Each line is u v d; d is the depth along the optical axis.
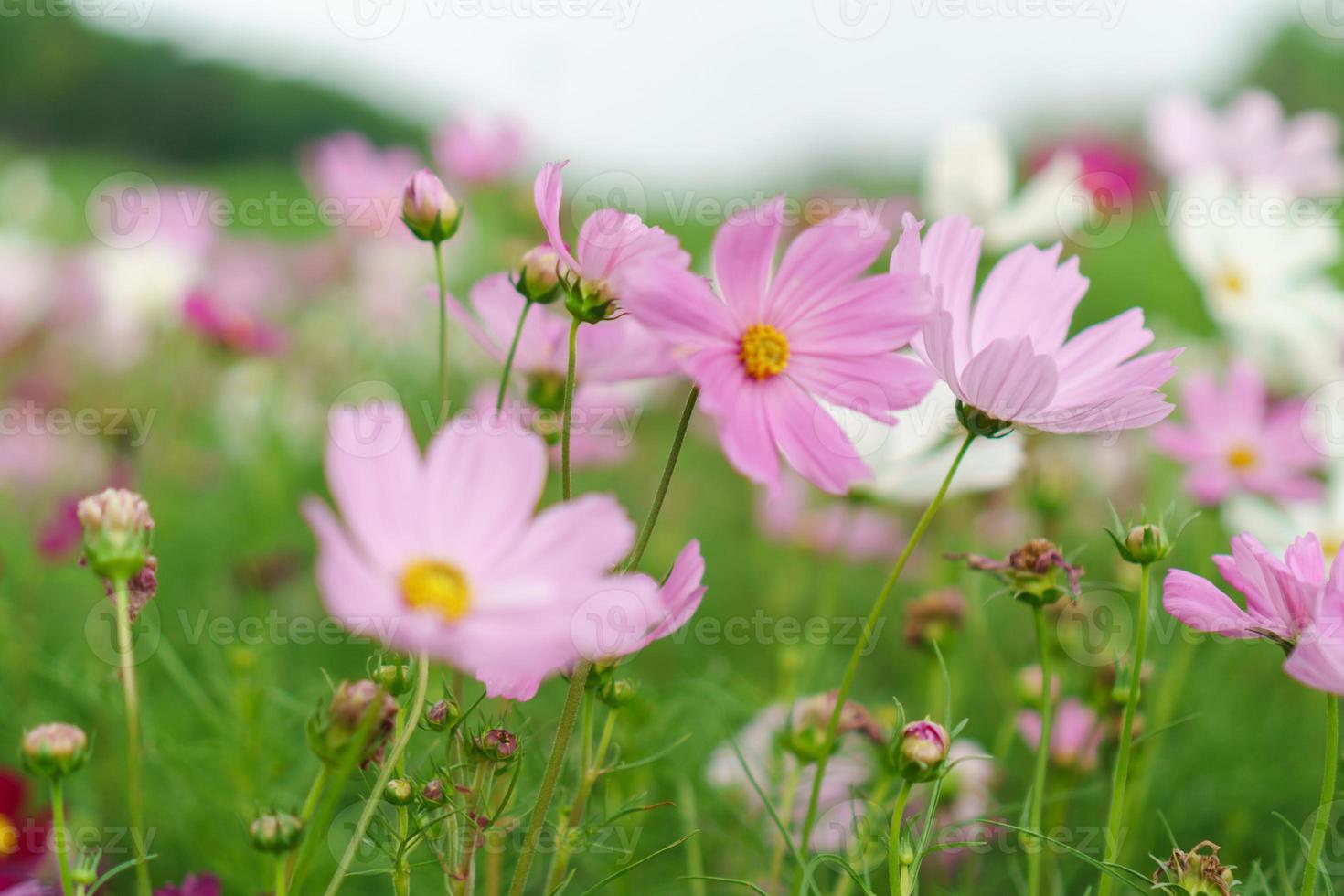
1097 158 2.51
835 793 0.94
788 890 0.88
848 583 1.48
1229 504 1.09
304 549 1.49
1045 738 0.80
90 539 0.74
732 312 0.75
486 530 0.72
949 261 0.78
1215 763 1.00
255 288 2.27
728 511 1.81
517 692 0.75
